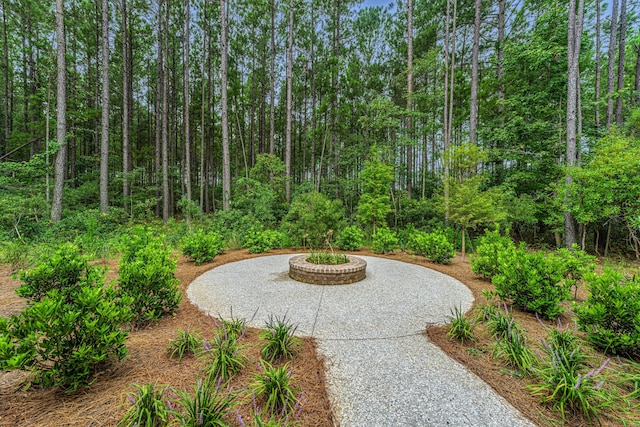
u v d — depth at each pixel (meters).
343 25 16.77
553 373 1.97
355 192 15.29
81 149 20.73
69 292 2.38
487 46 13.60
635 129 8.59
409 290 4.62
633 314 2.43
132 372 2.09
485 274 5.11
